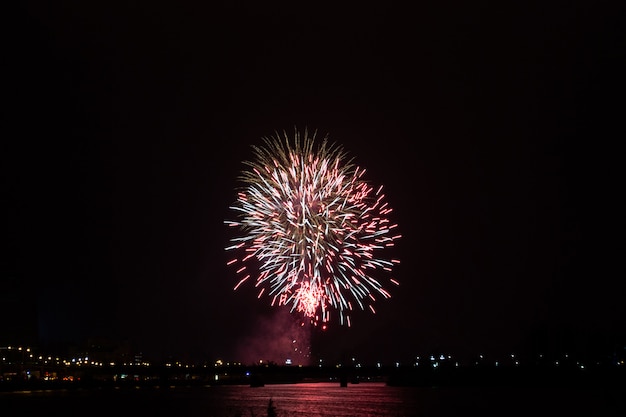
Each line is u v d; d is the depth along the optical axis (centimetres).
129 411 16525
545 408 17112
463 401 19388
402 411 16588
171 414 15925
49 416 15750
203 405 18300
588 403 18375
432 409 17175
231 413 15800
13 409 17100
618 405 17675
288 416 15288
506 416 15362
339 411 16638
